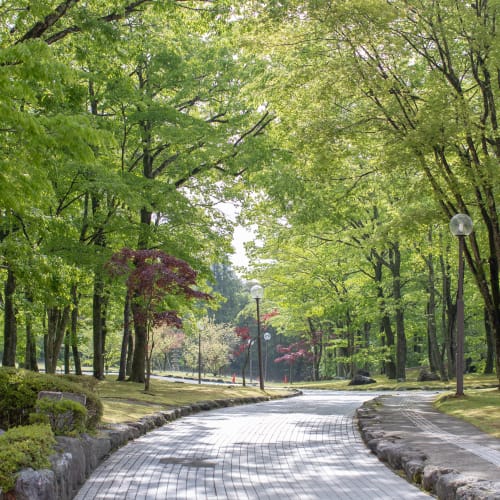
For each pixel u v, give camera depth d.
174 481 7.68
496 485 5.94
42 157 8.72
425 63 19.80
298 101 18.47
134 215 25.72
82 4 15.34
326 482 7.60
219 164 27.58
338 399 24.12
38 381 10.23
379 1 15.71
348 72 16.56
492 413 12.66
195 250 24.17
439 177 17.98
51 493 5.78
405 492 7.00
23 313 17.72
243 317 92.12
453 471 6.79
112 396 17.70
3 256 12.17
